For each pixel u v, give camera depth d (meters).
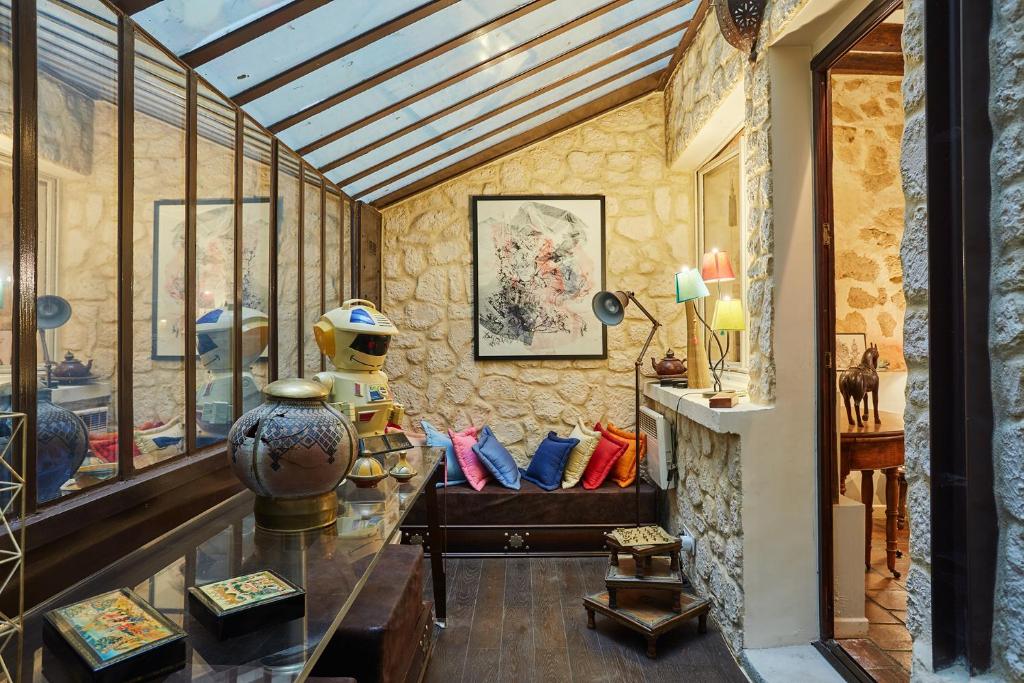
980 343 1.17
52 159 1.22
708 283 3.75
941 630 1.21
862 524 2.37
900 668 2.08
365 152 3.04
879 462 2.70
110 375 1.40
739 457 2.31
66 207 1.26
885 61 3.43
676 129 3.75
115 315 1.42
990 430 1.16
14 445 1.10
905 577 2.94
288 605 1.02
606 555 3.47
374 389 2.05
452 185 4.14
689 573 3.09
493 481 3.71
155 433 1.58
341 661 1.50
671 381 3.55
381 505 1.65
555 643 2.46
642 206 4.10
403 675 1.73
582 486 3.63
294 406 1.44
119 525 1.37
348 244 3.54
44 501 1.18
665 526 3.48
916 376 1.34
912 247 1.33
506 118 3.53
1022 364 1.09
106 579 1.22
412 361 4.13
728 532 2.45
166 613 1.06
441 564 2.59
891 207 3.65
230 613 0.96
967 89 1.17
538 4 2.31
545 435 4.09
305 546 1.37
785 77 2.29
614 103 4.07
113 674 0.81
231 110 2.04
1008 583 1.12
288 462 1.37
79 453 1.27
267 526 1.45
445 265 4.15
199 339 1.81
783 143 2.30
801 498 2.32
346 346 2.04
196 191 1.80
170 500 1.58
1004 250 1.13
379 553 1.32
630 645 2.45
